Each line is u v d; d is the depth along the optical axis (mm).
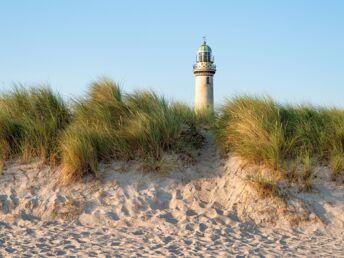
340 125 7816
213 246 5531
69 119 8836
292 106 8695
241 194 7059
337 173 7195
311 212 6559
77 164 7508
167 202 7078
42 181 7520
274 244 5668
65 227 6379
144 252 5277
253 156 7484
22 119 8578
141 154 7891
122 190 7246
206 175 7676
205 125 9250
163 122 8148
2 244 5602
